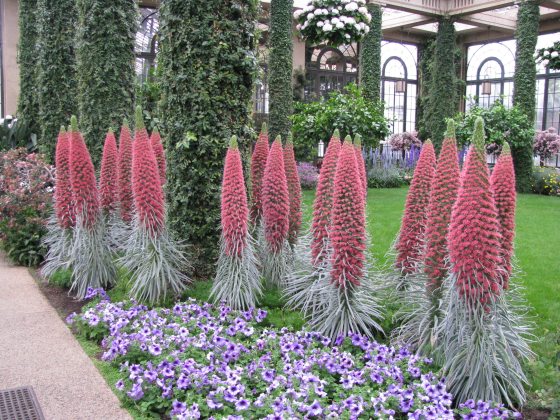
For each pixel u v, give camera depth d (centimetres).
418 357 252
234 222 313
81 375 253
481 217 217
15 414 216
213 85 355
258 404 212
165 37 364
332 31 723
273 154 338
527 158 1146
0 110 1102
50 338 301
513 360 232
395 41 1605
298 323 304
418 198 304
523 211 834
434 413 208
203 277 368
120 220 416
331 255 289
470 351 226
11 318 334
